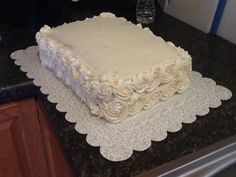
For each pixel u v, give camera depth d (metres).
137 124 0.63
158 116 0.66
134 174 0.53
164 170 0.57
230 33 0.99
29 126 0.86
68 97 0.71
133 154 0.57
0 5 0.99
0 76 0.78
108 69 0.63
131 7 1.18
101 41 0.74
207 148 0.60
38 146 0.91
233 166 0.66
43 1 0.95
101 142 0.59
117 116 0.62
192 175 0.61
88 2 1.21
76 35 0.77
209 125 0.64
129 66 0.64
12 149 0.88
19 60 0.85
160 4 1.25
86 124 0.63
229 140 0.63
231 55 0.92
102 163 0.55
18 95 0.77
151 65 0.65
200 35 1.05
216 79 0.79
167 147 0.58
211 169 0.63
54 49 0.75
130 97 0.62
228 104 0.70
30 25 1.00
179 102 0.70
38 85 0.75
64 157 0.71
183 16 1.14
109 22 0.85
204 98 0.71
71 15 1.15
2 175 0.92
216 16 1.01
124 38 0.75
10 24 1.03
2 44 0.94
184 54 0.71
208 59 0.89
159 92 0.67
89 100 0.66
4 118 0.81
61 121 0.65
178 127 0.63
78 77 0.67
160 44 0.73
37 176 0.98
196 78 0.79
